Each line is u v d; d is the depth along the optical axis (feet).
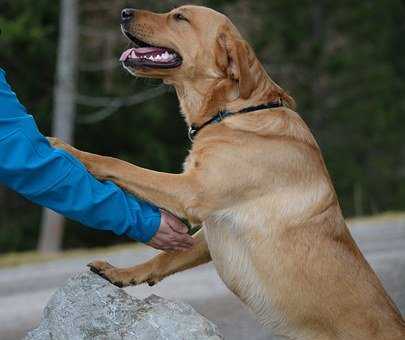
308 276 18.16
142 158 91.81
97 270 18.24
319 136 110.01
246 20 91.97
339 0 113.19
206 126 19.08
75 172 16.16
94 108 84.43
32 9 79.10
